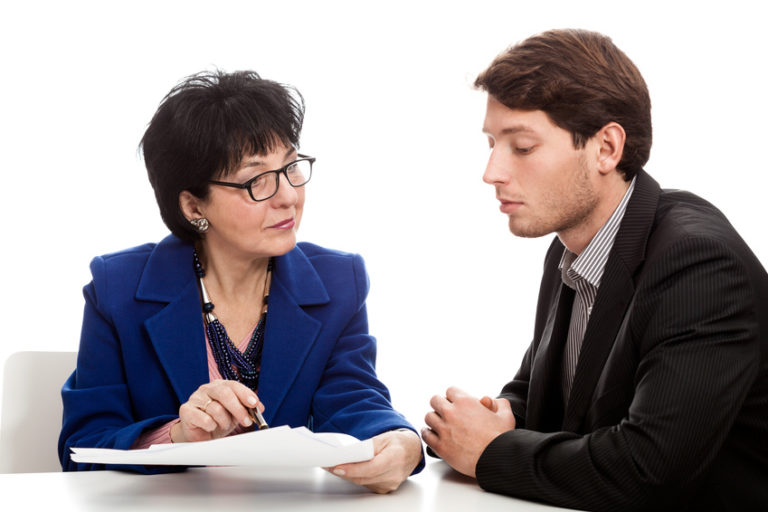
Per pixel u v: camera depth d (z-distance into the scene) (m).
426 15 3.50
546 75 1.38
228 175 1.57
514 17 3.46
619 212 1.46
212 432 1.38
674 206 1.42
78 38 3.31
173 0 3.35
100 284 1.67
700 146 3.26
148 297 1.66
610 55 1.44
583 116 1.39
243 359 1.69
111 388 1.63
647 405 1.21
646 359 1.26
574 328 1.57
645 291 1.30
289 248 1.62
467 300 3.52
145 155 1.64
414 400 3.50
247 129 1.54
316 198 3.51
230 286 1.70
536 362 1.62
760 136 3.22
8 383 1.81
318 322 1.72
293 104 1.63
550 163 1.40
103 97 3.32
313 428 1.69
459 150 3.52
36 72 3.29
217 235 1.66
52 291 3.27
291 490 1.31
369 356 1.76
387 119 3.52
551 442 1.27
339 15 3.49
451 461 1.37
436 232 3.53
